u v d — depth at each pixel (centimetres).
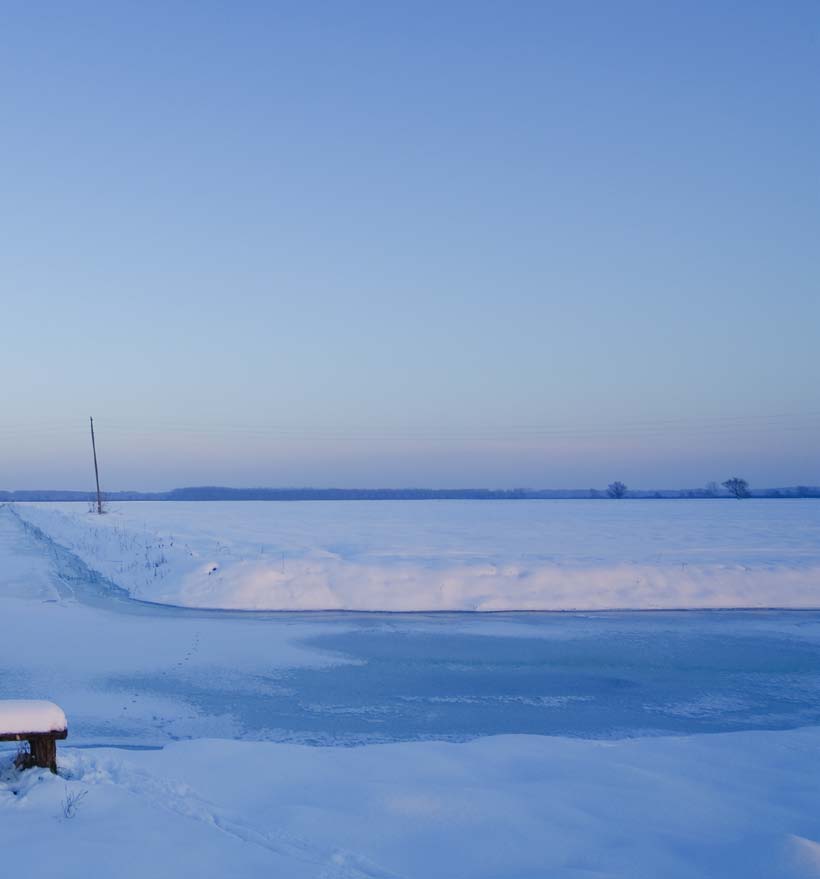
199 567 2189
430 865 483
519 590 2023
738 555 2800
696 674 1312
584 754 742
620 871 480
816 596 2050
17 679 1202
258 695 1140
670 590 2053
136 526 4466
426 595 1984
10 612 1788
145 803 530
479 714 1063
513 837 529
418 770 674
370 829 534
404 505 12475
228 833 495
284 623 1727
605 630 1692
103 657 1359
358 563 2273
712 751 760
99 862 432
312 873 441
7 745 660
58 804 513
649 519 6494
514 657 1423
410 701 1123
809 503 12575
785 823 566
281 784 623
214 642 1505
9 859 431
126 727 972
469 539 3791
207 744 731
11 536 4297
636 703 1133
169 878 418
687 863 494
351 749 742
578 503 13588
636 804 600
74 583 2288
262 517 6812
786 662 1403
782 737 816
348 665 1340
